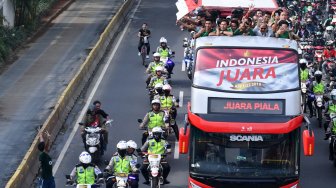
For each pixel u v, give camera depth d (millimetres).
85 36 122750
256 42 54219
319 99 74562
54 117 73750
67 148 69812
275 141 50188
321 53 90062
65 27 130250
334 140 64250
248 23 63938
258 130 49969
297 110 51156
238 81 51562
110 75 96750
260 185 50188
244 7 84062
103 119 65375
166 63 89688
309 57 91250
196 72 52094
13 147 69250
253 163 50344
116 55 108688
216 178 50281
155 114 64062
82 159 53031
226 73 51969
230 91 51188
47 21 133000
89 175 53031
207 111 51031
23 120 77250
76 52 110500
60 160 66625
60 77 95312
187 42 93000
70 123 77438
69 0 156375
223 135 50312
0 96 86250
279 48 52969
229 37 55969
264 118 50500
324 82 85062
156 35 122875
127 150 54156
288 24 62125
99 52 106750
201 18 80500
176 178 61969
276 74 51844
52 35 123062
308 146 48344
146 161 57750
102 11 147125
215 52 52781
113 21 126312
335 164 64438
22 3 121500
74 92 85312
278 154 50281
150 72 81562
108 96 86812
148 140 58281
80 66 101375
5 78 94688
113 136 72375
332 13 123000
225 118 50500
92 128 63906
